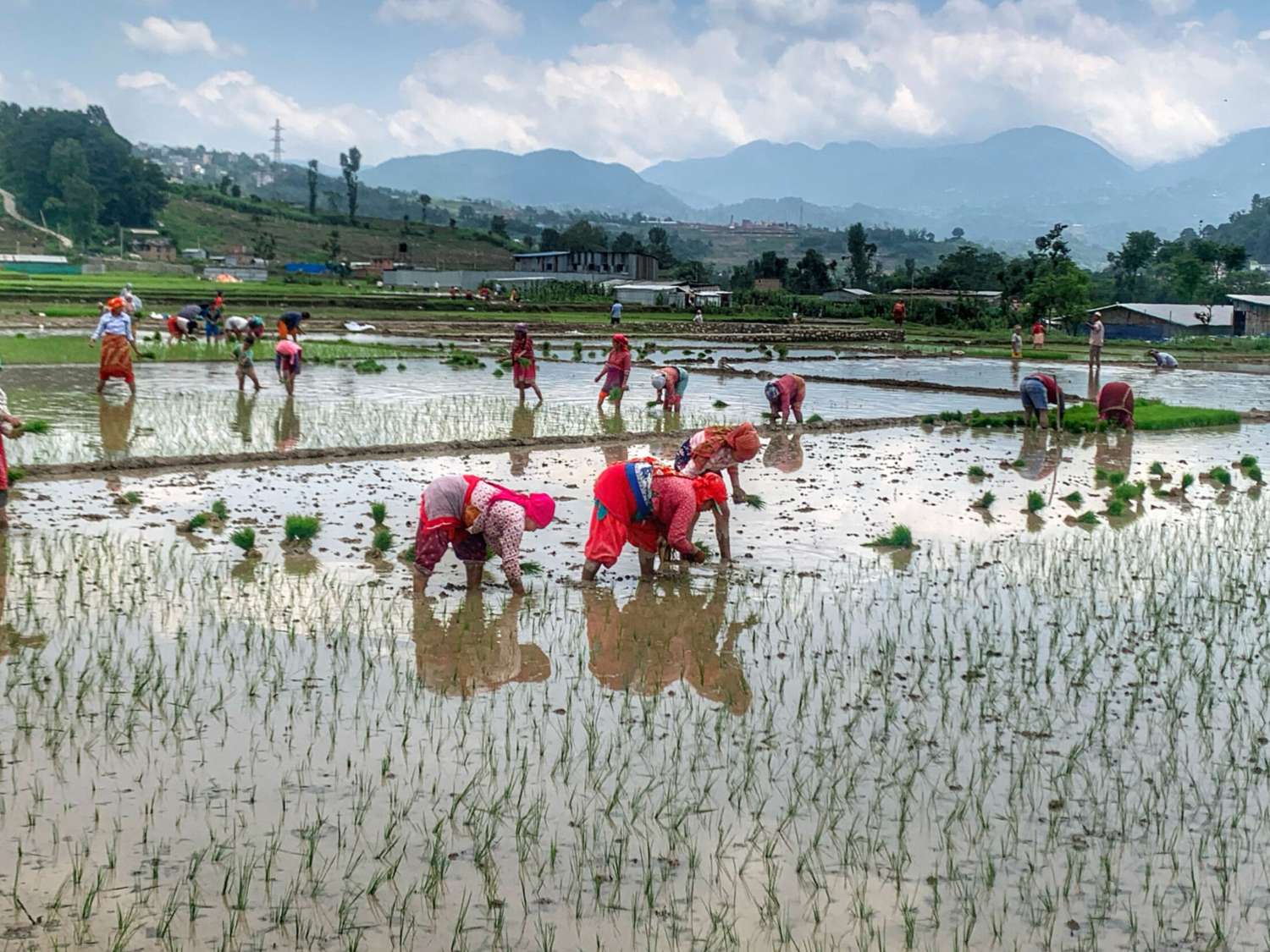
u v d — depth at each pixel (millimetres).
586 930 5523
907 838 6512
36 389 25109
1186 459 21281
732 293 93375
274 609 10289
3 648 9086
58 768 6977
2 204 170625
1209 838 6605
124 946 5234
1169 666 9562
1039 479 18453
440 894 5766
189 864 5949
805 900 5848
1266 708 8617
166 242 156750
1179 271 108750
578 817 6617
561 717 8133
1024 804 6957
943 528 14578
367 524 13773
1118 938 5609
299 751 7367
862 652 9719
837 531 14211
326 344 41062
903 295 98188
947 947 5488
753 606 11008
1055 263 92750
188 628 9711
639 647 9742
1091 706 8609
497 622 10281
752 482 17375
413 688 8555
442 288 101688
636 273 112188
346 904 5637
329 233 174625
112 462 16547
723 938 5492
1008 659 9633
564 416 23750
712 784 7105
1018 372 41469
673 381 25453
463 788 6922
